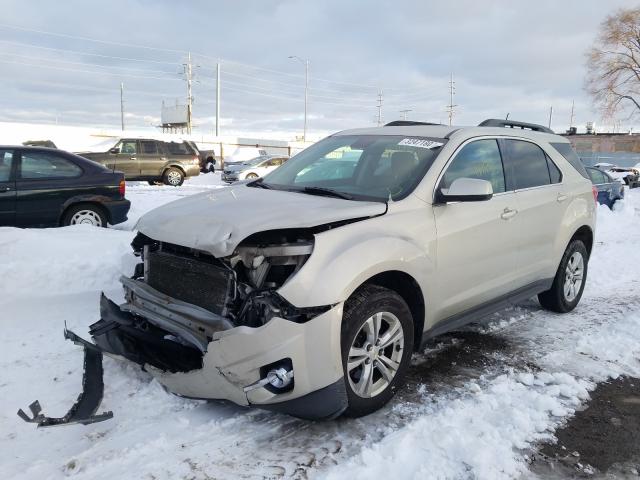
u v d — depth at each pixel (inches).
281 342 118.6
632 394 155.4
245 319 124.7
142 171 826.8
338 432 131.3
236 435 128.9
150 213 156.5
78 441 125.4
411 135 179.9
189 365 132.1
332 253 127.2
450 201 152.6
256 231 125.7
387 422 135.9
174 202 163.0
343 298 123.5
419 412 141.2
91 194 344.2
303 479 113.4
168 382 134.7
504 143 190.4
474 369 168.1
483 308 176.6
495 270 176.2
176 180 850.8
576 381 161.0
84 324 192.1
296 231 130.4
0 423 132.0
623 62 1865.2
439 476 113.2
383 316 137.5
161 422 133.3
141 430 129.7
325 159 185.3
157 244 152.4
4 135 1300.4
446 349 183.6
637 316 217.0
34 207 327.9
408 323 143.0
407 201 150.4
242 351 118.6
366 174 168.2
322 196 154.4
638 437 133.6
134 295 151.1
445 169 162.1
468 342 190.2
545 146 211.8
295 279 121.6
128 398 143.4
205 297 130.4
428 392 152.4
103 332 149.1
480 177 175.5
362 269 127.8
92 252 243.0
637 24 1820.9
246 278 128.4
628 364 174.7
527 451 125.4
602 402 150.2
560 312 223.3
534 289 201.5
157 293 141.6
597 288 265.4
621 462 123.4
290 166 192.2
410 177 159.2
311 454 122.1
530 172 199.3
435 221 152.9
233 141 1756.9
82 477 112.7
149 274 147.6
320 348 121.3
